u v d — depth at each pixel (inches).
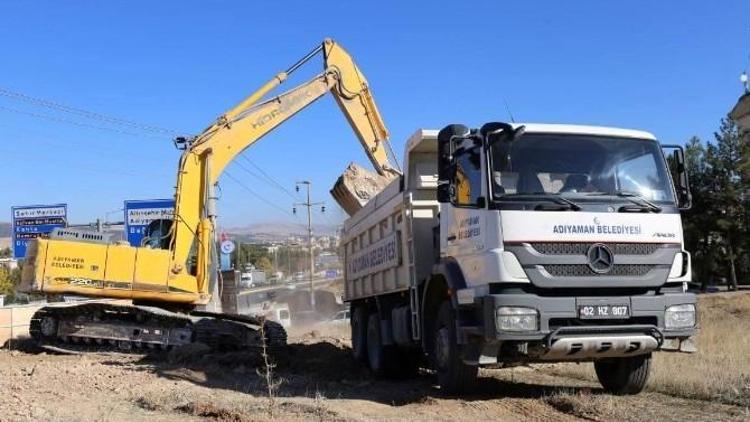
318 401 353.1
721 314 918.4
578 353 326.3
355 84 708.7
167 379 465.1
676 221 345.4
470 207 347.3
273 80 689.6
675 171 366.0
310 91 693.9
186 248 649.0
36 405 355.6
